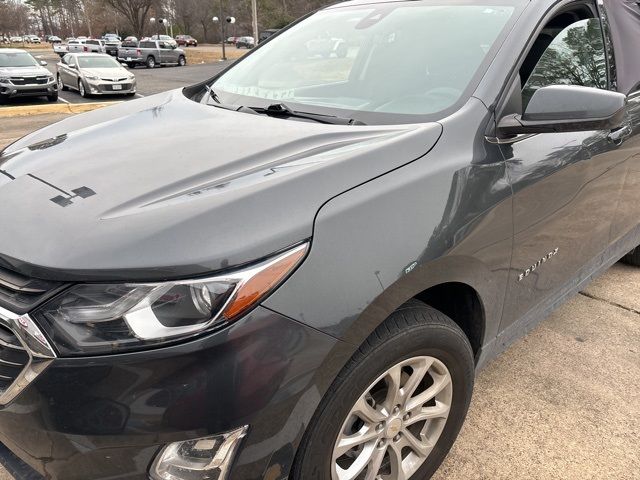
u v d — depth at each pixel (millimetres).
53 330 1278
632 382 2672
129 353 1255
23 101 16891
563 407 2496
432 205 1634
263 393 1315
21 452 1406
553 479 2111
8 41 87000
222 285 1286
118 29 74312
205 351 1266
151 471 1322
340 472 1634
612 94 1851
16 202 1582
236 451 1341
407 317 1646
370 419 1652
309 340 1365
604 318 3242
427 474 1948
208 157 1757
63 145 2037
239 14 72188
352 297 1432
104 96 18781
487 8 2309
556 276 2381
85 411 1274
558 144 2119
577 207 2314
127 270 1278
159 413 1267
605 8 2609
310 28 2904
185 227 1345
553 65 2297
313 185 1493
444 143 1767
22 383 1313
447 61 2164
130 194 1541
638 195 2934
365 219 1496
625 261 3908
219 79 2875
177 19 75750
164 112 2375
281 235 1363
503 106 1938
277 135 1910
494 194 1812
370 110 2121
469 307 1963
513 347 2939
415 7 2574
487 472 2139
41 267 1314
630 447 2271
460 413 1959
